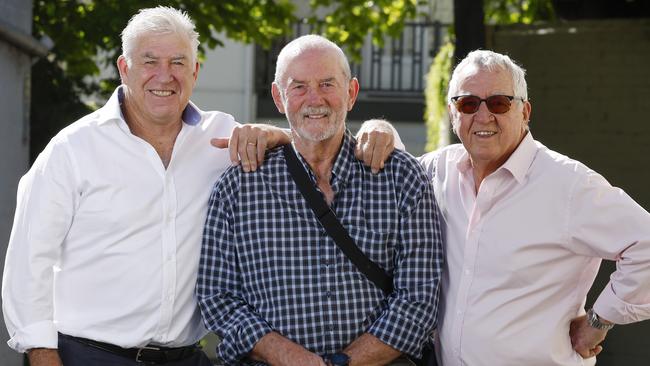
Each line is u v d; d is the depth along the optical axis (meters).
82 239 3.97
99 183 3.95
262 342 3.81
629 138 7.84
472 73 3.91
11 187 6.67
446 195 4.09
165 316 4.00
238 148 3.97
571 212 3.83
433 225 3.96
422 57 15.29
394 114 15.36
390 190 3.94
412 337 3.85
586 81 7.89
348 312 3.85
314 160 3.96
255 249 3.89
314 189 3.90
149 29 3.95
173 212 4.02
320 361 3.76
